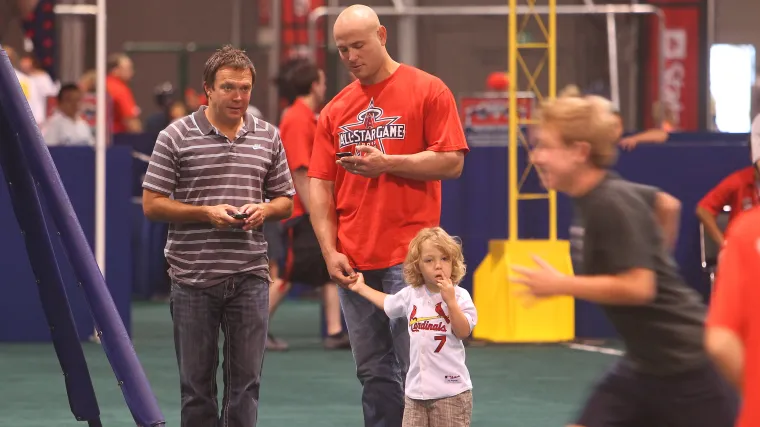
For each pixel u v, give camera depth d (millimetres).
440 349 9398
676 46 30969
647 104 30062
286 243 17641
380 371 9750
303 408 13461
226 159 9508
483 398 14102
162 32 37719
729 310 4859
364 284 9570
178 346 9484
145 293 28172
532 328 18953
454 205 19812
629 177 19438
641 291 6293
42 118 24188
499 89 24906
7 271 18656
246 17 37781
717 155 19438
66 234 8945
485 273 19422
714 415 6531
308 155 16828
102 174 18375
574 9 27375
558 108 6578
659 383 6609
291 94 17172
